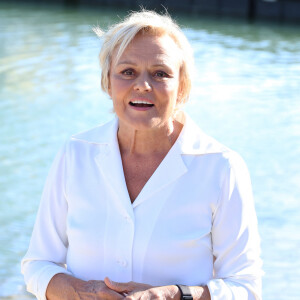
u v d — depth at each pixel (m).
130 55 2.31
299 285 6.27
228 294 2.28
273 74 15.64
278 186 9.25
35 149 10.84
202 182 2.35
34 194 8.97
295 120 12.41
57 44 18.50
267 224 7.88
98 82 14.85
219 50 18.05
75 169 2.47
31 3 26.92
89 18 23.52
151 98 2.30
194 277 2.33
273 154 10.63
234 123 12.17
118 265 2.35
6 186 9.22
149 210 2.35
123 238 2.35
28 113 12.73
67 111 12.88
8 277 6.47
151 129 2.39
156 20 2.33
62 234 2.53
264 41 19.77
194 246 2.33
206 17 24.97
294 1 24.80
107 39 2.41
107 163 2.42
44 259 2.51
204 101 13.45
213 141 2.41
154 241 2.32
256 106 13.22
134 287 2.26
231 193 2.35
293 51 18.33
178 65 2.37
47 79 15.06
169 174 2.36
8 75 15.38
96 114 12.73
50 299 2.40
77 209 2.43
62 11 25.16
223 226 2.35
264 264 6.74
